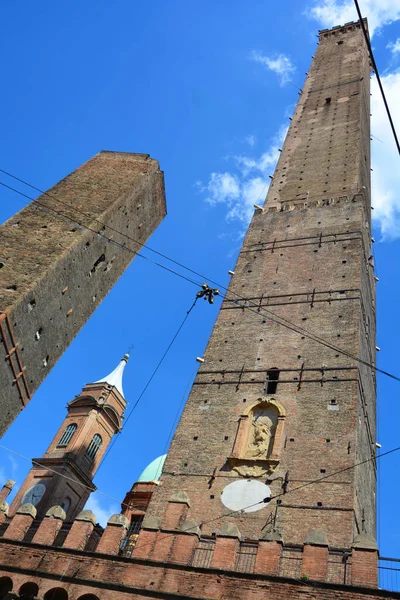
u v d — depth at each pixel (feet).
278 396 98.43
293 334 109.81
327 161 165.48
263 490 84.69
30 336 109.09
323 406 93.81
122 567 72.79
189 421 99.60
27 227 126.00
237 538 72.13
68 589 72.28
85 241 127.13
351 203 140.26
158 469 167.63
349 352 101.86
